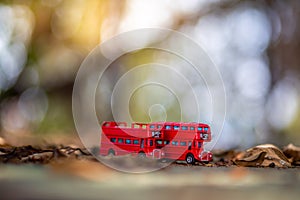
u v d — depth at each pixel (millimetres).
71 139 1225
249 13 2346
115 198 449
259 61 2328
